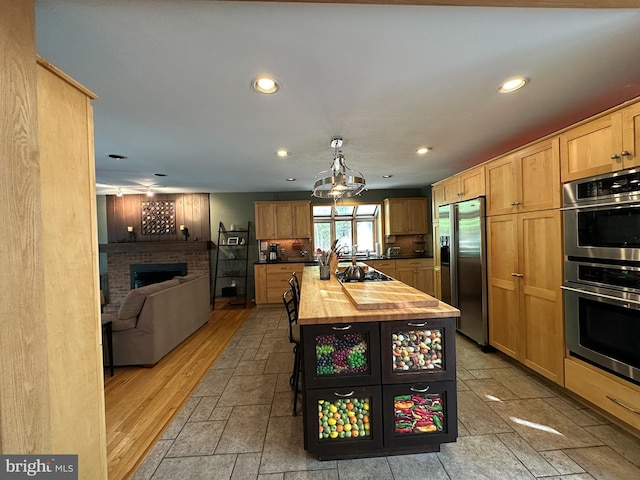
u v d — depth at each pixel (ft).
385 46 4.89
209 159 11.75
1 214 2.95
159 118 7.63
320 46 4.86
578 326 6.79
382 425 5.53
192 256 20.62
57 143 3.76
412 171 14.94
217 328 14.32
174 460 5.65
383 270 19.13
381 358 5.52
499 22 4.37
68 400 3.87
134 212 20.61
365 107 7.25
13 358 3.05
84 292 4.17
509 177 8.92
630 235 5.59
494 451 5.66
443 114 7.77
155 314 10.07
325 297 7.23
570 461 5.36
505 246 9.20
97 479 4.33
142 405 7.58
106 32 4.39
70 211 3.95
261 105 6.98
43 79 3.57
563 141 7.02
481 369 9.03
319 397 5.48
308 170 13.97
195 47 4.81
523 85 6.33
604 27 4.52
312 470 5.35
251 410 7.30
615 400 5.98
